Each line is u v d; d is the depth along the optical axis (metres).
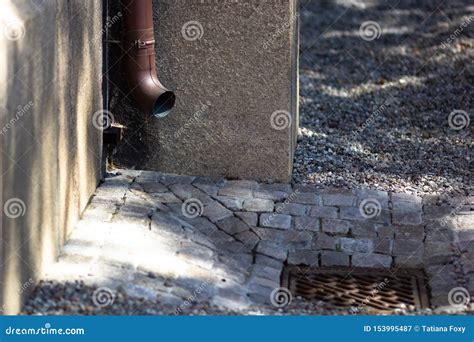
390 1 15.48
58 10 6.88
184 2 8.46
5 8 6.07
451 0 15.65
